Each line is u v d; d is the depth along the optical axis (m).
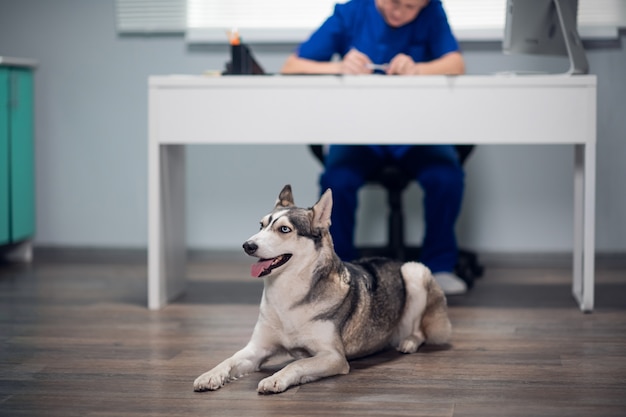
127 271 4.09
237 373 2.20
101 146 4.53
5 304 3.27
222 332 2.79
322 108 3.06
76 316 3.04
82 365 2.37
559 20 3.19
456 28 4.25
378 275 2.43
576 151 3.41
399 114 3.04
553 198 4.27
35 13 4.51
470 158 4.29
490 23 4.23
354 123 3.06
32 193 4.45
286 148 4.40
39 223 4.59
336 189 3.39
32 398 2.07
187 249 4.50
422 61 3.69
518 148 4.26
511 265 4.28
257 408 1.97
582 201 3.39
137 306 3.23
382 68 3.31
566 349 2.54
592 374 2.26
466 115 3.03
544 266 4.25
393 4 3.49
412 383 2.17
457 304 3.26
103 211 4.55
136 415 1.93
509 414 1.93
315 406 1.98
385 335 2.41
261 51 4.36
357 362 2.37
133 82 4.47
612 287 3.60
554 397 2.06
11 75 4.18
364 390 2.11
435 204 3.47
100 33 4.47
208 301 3.34
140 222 4.54
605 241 4.25
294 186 4.41
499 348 2.54
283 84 3.06
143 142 4.50
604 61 4.18
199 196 4.48
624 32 4.17
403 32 3.64
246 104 3.08
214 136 3.11
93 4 4.46
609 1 4.16
